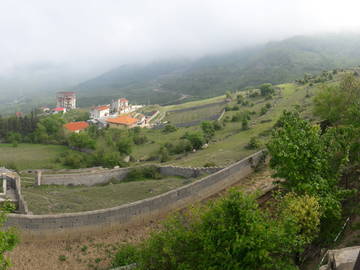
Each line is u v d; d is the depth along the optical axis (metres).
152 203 35.06
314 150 27.94
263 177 43.34
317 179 26.39
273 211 28.11
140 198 40.97
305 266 22.75
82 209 36.34
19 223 29.23
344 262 19.11
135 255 25.41
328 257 20.50
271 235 18.30
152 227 34.00
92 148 93.06
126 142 85.19
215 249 17.83
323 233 25.69
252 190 39.22
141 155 87.38
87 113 194.38
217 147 71.38
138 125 143.62
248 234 17.69
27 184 53.91
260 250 17.41
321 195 25.42
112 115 173.88
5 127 115.38
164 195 36.16
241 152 59.19
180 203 37.59
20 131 115.81
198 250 19.14
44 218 29.70
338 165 28.47
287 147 28.12
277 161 30.14
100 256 29.42
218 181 41.56
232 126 98.00
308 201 23.14
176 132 114.81
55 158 86.56
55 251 29.17
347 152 27.98
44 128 112.31
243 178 44.91
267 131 73.56
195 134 78.75
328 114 50.75
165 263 20.25
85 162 79.31
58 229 30.16
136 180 55.75
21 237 29.16
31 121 119.69
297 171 27.03
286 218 20.17
